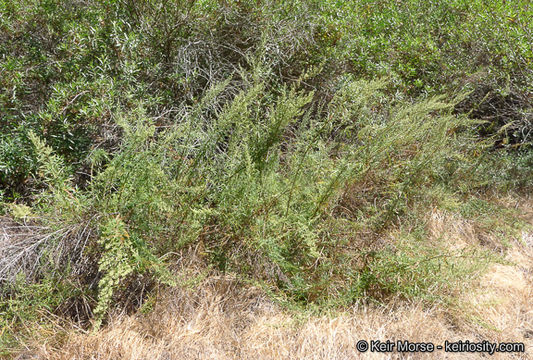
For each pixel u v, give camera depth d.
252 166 2.87
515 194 4.59
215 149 3.14
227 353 2.48
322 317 2.72
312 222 3.08
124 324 2.52
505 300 3.11
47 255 2.56
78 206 2.54
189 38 4.18
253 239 2.84
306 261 3.02
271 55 4.26
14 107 3.49
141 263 2.51
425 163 3.68
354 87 3.41
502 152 4.81
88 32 3.80
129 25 3.83
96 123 3.47
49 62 3.71
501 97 5.13
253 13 4.34
